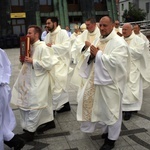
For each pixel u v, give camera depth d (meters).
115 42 3.48
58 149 3.81
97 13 29.89
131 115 5.12
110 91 3.50
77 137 4.19
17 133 4.38
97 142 3.98
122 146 3.83
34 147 3.88
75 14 29.23
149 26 18.89
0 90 3.25
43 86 4.00
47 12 28.08
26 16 27.27
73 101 6.18
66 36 5.25
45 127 4.46
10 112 3.60
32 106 3.94
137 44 5.07
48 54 3.96
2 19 26.66
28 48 3.94
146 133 4.26
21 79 4.09
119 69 3.44
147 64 5.26
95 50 3.47
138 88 4.99
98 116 3.63
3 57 3.33
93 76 3.65
